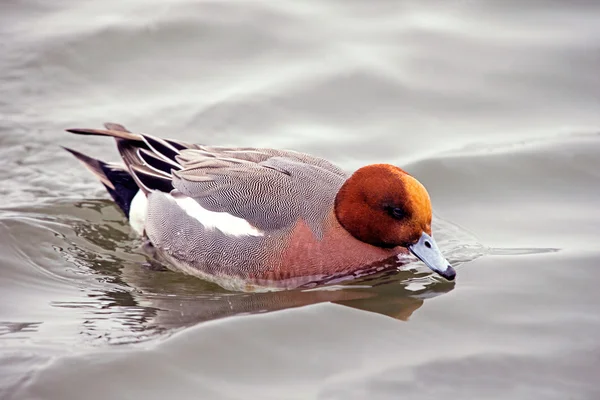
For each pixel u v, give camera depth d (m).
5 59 16.50
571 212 13.02
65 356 9.37
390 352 9.66
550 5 18.50
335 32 17.67
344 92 16.19
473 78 16.53
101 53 16.92
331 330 10.09
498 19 18.11
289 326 10.12
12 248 12.10
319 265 11.36
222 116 15.45
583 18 18.05
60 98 15.84
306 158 12.30
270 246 11.33
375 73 16.50
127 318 10.44
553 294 10.84
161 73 16.64
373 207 11.23
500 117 15.66
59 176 14.13
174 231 12.03
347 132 15.24
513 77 16.55
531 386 9.04
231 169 11.91
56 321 10.32
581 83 16.33
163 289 11.48
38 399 8.72
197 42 17.38
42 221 12.87
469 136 15.12
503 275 11.34
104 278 11.71
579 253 11.77
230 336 9.87
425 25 17.88
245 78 16.50
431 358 9.52
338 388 8.99
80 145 14.81
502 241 12.31
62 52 16.77
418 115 15.76
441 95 16.17
